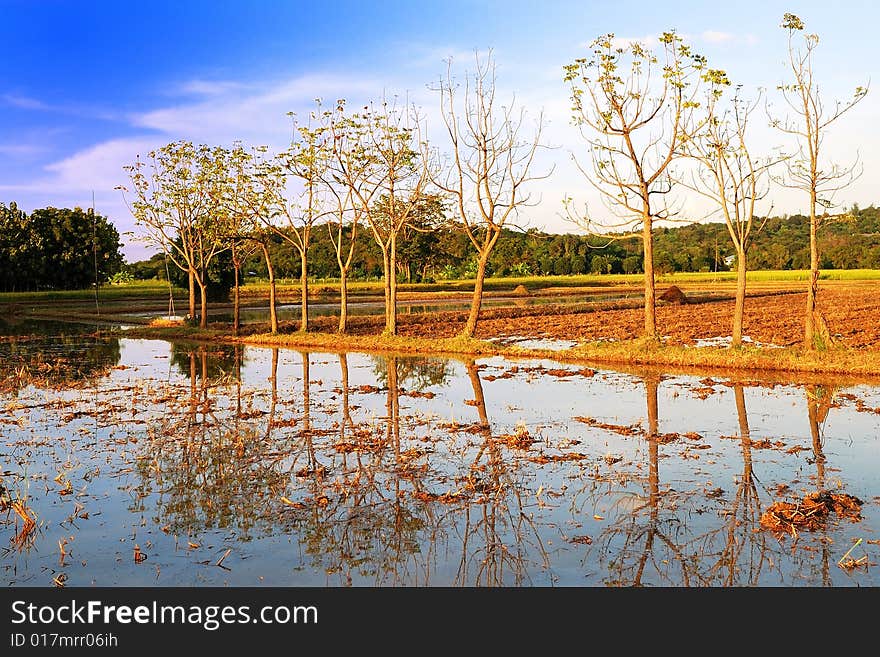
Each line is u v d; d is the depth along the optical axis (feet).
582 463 38.78
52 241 298.76
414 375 73.67
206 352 99.76
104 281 323.16
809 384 63.00
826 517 30.04
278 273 389.39
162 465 38.78
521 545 27.84
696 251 443.73
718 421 48.78
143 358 92.58
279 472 37.37
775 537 28.14
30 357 94.43
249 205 115.03
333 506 32.22
